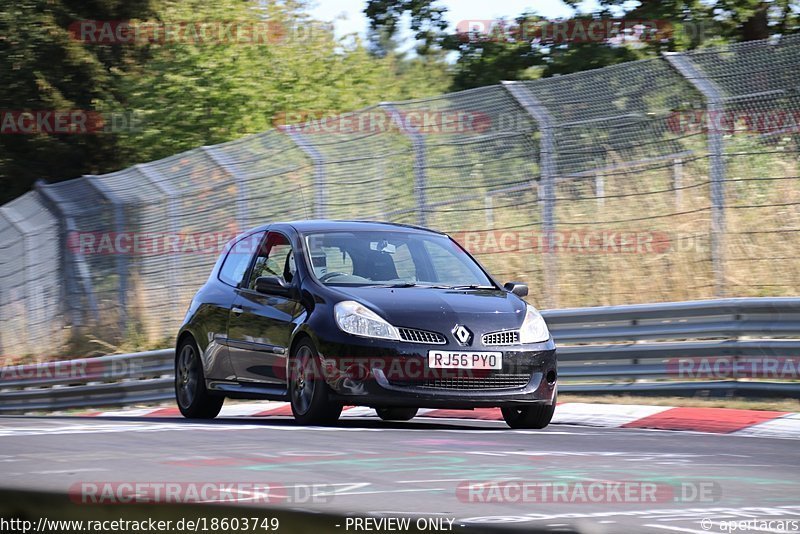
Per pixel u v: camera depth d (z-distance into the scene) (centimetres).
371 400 2809
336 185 5078
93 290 6056
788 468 1922
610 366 3859
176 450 2064
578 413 3484
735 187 4888
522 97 4691
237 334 3303
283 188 5197
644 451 2208
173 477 1588
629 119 4550
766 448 2362
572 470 1773
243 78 8531
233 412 4256
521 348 2928
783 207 4803
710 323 3669
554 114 4609
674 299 4703
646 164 4700
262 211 5281
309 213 5128
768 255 4728
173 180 5653
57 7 9025
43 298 6306
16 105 8831
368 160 5012
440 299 2975
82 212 6066
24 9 8900
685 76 4356
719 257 4253
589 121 4566
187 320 3600
